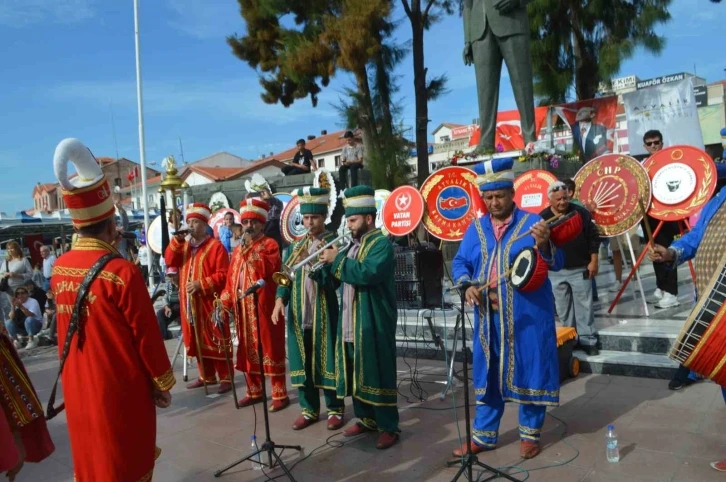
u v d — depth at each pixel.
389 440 4.25
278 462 3.87
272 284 5.35
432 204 7.04
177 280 6.32
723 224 3.40
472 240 4.00
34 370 7.98
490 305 3.87
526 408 3.88
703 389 4.88
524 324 3.75
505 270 3.76
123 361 2.86
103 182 2.95
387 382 4.21
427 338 6.78
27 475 4.26
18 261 10.62
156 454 3.26
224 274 5.87
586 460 3.76
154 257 13.24
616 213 6.44
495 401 3.98
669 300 6.89
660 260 3.71
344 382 4.30
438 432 4.50
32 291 10.57
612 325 6.11
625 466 3.63
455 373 5.93
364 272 4.01
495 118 10.99
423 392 5.54
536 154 9.94
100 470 2.81
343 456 4.15
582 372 5.66
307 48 13.82
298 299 4.67
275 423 4.96
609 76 15.61
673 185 6.26
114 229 3.06
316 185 10.77
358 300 4.23
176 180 7.32
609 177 6.51
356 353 4.19
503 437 4.26
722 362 3.15
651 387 5.07
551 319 3.81
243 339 5.41
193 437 4.76
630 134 10.38
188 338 6.04
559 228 3.63
